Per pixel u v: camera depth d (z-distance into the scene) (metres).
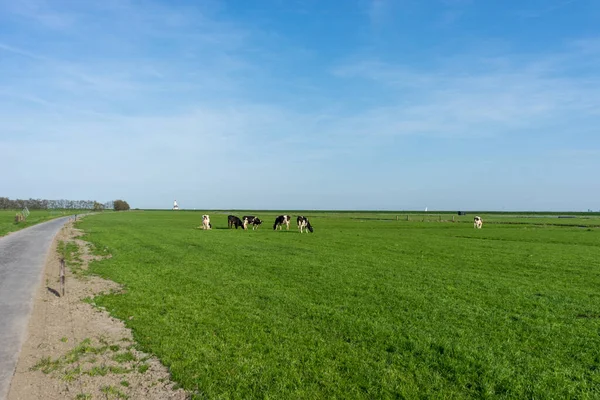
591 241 39.56
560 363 9.55
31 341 10.73
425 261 24.80
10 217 79.62
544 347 10.59
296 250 29.36
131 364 9.41
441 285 17.84
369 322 12.34
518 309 14.15
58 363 9.41
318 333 11.41
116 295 15.62
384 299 15.24
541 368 9.27
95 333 11.43
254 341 10.73
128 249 29.27
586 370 9.20
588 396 8.00
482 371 9.05
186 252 27.72
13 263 23.23
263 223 72.06
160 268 21.42
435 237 42.38
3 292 16.03
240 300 14.91
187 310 13.51
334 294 15.91
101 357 9.79
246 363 9.30
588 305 14.79
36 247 30.91
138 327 11.74
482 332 11.69
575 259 26.31
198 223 68.94
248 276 19.36
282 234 44.53
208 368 9.06
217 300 14.89
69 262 23.75
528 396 8.05
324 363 9.39
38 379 8.62
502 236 45.00
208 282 17.86
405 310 13.87
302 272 20.36
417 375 8.83
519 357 9.88
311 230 48.94
